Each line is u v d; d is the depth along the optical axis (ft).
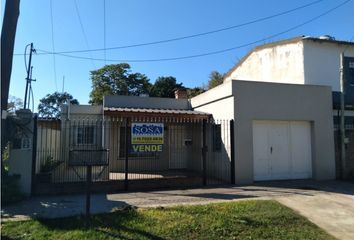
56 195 33.86
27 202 30.32
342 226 25.08
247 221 24.47
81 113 56.03
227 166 42.68
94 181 36.27
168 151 57.67
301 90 45.03
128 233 21.56
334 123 48.19
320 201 31.30
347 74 51.93
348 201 31.50
